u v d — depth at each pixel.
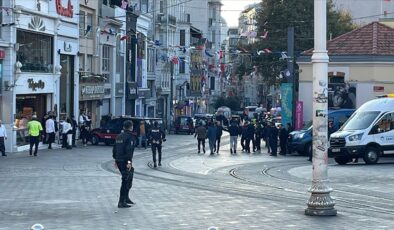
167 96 93.56
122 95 69.06
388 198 20.41
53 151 41.53
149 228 13.84
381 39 48.75
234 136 44.28
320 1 15.16
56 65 48.59
